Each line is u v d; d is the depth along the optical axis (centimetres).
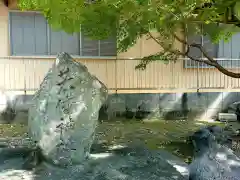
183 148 566
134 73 1056
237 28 656
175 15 470
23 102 908
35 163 433
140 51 1064
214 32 675
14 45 1002
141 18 491
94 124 459
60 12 408
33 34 1012
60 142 429
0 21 988
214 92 1012
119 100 958
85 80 461
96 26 493
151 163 444
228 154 368
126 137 687
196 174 351
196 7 480
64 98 438
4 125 862
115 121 942
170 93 990
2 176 383
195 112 1002
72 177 386
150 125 874
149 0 420
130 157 479
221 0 461
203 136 412
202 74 1088
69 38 1032
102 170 411
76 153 438
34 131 441
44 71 1013
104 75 1046
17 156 461
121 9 451
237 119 972
